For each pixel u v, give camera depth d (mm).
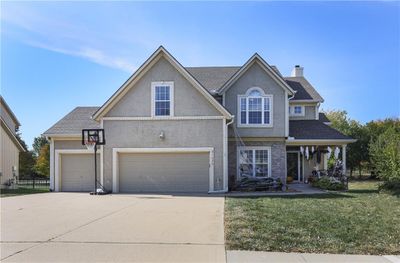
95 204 14594
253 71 23344
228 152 23188
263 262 6988
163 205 14047
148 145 20359
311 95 27938
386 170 21547
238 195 18031
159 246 8016
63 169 22750
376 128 36594
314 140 23828
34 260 7137
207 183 20141
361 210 12125
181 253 7520
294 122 27203
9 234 9125
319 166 27344
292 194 18281
